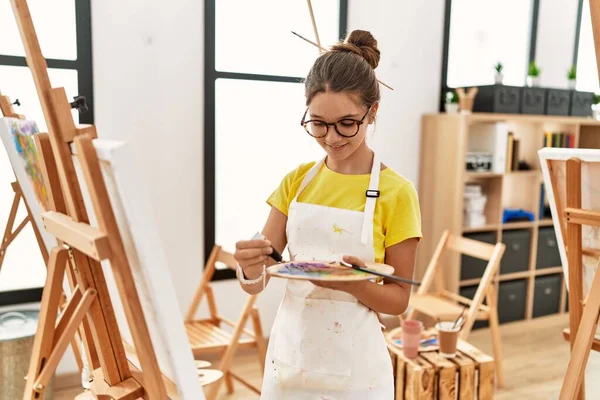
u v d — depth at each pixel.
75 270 1.21
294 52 3.30
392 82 3.62
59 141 1.12
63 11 2.70
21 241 2.74
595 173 1.60
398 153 3.71
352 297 1.33
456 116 3.49
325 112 1.20
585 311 1.59
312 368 1.33
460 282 3.58
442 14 3.74
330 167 1.39
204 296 3.15
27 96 2.70
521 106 3.78
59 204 1.29
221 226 3.25
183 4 2.90
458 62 3.91
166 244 3.03
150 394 1.08
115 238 1.02
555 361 3.33
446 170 3.59
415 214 1.29
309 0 1.44
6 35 2.61
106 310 1.24
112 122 2.81
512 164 3.77
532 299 3.89
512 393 2.90
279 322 1.40
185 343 1.07
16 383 2.36
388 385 1.36
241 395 2.83
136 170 0.96
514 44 4.18
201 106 3.02
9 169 2.68
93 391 1.28
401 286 1.28
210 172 3.09
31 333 2.38
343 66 1.20
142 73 2.85
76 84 2.75
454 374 2.34
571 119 3.90
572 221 1.64
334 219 1.32
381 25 3.52
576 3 4.38
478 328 3.76
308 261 1.22
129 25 2.79
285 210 1.46
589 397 2.89
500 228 3.69
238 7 3.10
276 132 3.31
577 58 4.48
